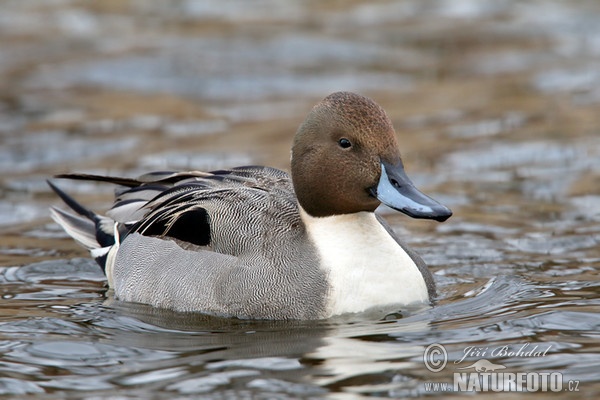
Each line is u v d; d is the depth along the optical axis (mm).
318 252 10570
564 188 16094
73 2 30625
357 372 8891
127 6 30281
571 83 22891
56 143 19469
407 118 20797
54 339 10062
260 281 10594
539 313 10398
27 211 15828
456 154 18234
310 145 10602
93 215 13438
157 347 9781
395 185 10211
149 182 12680
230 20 28828
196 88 23375
